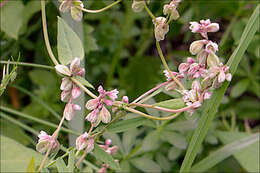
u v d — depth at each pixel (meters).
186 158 0.23
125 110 0.21
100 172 0.25
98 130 0.21
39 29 0.34
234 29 0.35
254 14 0.22
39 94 0.32
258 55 0.32
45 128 0.31
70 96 0.21
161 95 0.27
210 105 0.22
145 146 0.27
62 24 0.22
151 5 0.36
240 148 0.27
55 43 0.34
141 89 0.36
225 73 0.21
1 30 0.29
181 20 0.36
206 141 0.29
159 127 0.27
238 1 0.36
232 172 0.31
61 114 0.32
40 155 0.23
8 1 0.28
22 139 0.29
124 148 0.28
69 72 0.21
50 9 0.33
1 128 0.29
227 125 0.35
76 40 0.22
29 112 0.32
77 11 0.21
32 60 0.35
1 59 0.32
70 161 0.20
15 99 0.34
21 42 0.33
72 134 0.26
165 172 0.30
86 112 0.29
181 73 0.21
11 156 0.22
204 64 0.21
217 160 0.26
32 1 0.31
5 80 0.21
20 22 0.28
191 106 0.21
